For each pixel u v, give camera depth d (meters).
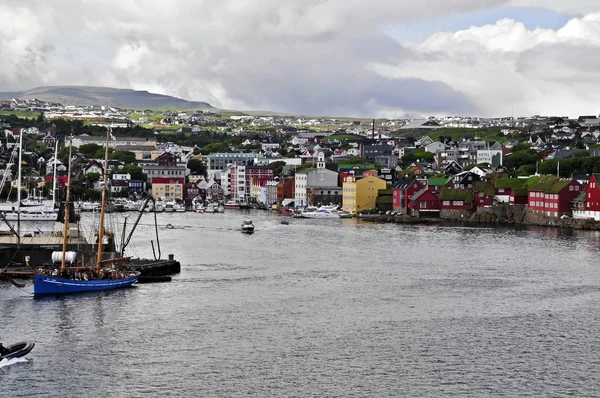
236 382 89.56
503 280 149.38
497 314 120.56
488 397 85.75
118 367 94.06
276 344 103.25
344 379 90.69
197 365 94.88
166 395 85.94
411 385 89.00
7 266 143.88
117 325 111.69
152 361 96.25
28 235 171.75
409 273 157.25
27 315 116.75
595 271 160.38
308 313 119.94
